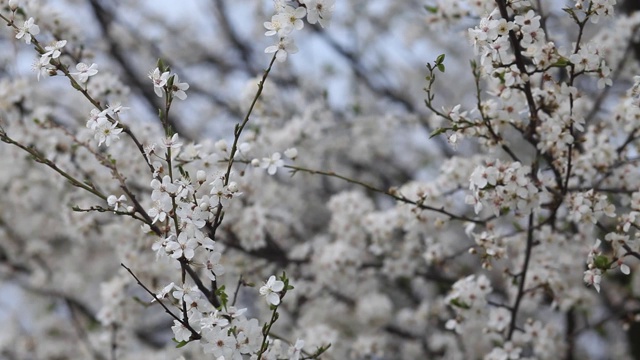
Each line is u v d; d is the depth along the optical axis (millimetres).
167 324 9445
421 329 7973
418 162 10094
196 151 4910
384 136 8586
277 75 9914
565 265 5957
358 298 7434
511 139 7133
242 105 6418
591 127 5289
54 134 6070
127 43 10016
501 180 4340
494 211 4371
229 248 6477
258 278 6758
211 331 3684
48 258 8938
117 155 5832
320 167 8023
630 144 5535
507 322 5402
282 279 3762
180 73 10414
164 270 6441
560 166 4664
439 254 5852
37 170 7598
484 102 4598
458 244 8453
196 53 10625
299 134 6977
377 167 9570
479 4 4840
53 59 3938
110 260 8945
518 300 5234
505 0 4234
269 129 6633
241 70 10719
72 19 6027
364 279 7152
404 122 8859
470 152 8445
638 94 4324
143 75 10406
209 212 3777
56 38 5832
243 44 10719
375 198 9312
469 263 8641
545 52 4230
